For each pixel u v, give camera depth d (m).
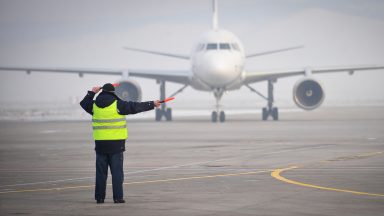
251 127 79.31
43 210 25.52
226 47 90.25
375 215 23.69
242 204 26.05
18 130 81.25
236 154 46.12
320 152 46.75
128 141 59.25
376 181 31.78
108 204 26.77
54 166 40.44
